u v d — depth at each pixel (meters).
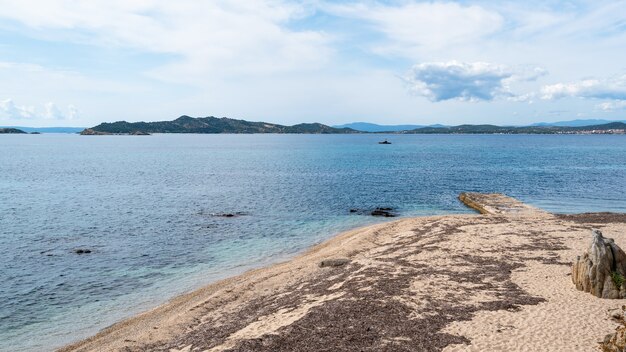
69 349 20.36
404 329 18.05
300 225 47.09
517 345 16.45
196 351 17.88
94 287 28.78
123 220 49.19
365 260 29.72
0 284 29.27
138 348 19.38
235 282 28.70
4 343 21.30
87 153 173.00
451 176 91.12
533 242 32.50
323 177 90.88
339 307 20.67
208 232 43.75
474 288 22.75
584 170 101.19
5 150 190.62
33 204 59.28
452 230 37.47
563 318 18.78
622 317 18.17
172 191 71.75
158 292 27.77
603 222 40.28
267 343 17.34
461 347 16.39
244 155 163.88
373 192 70.00
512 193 68.31
